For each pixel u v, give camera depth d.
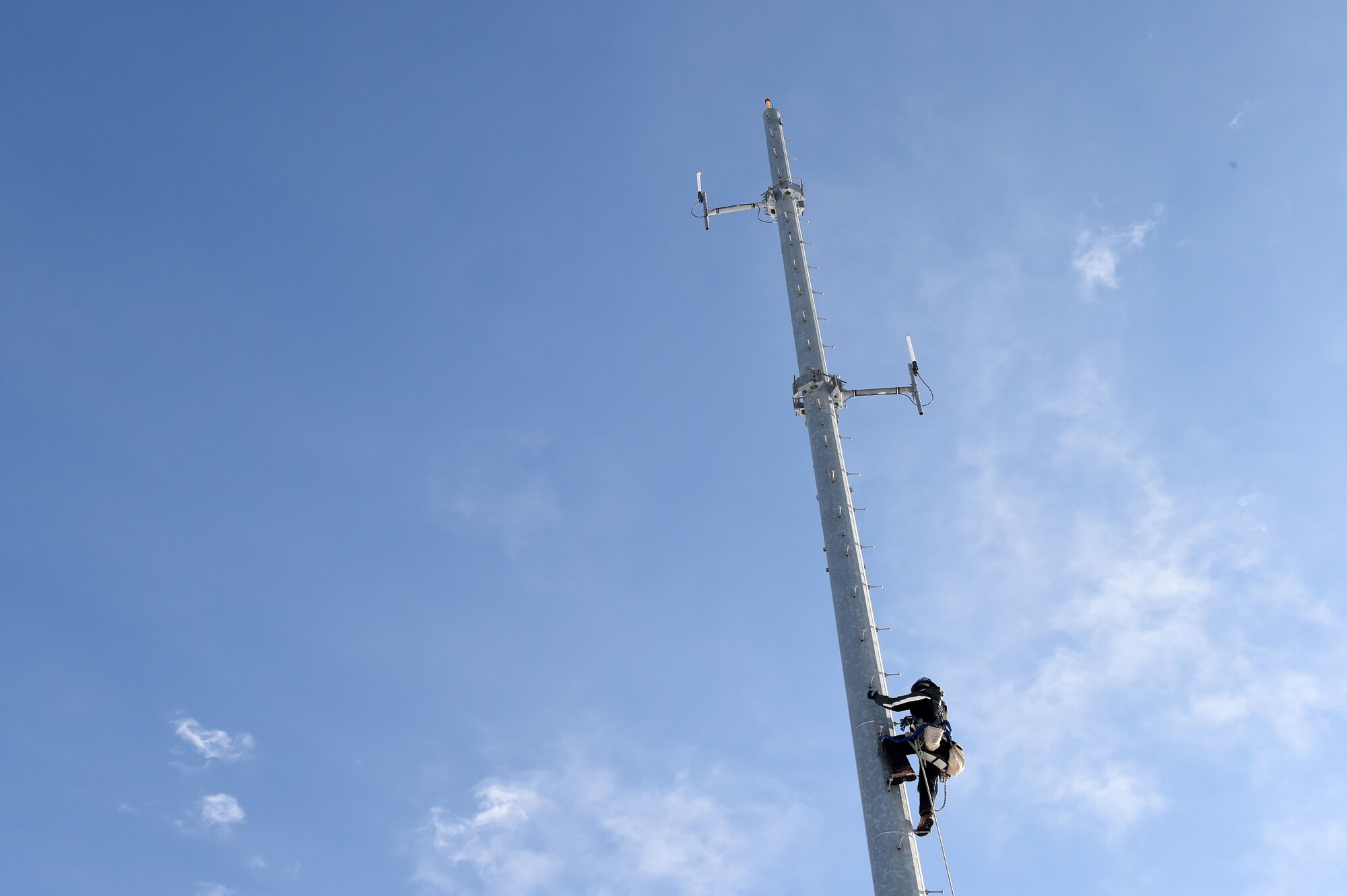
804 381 17.19
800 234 19.38
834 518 15.71
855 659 14.44
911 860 12.96
